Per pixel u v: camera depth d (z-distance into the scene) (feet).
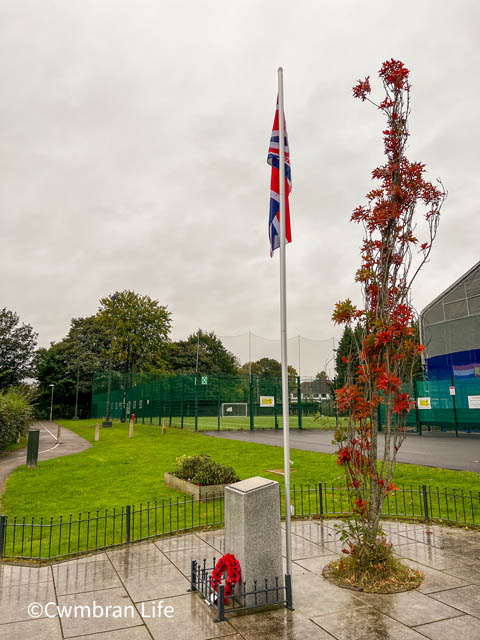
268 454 58.23
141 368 199.11
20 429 92.27
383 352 19.30
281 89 20.34
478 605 16.17
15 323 226.58
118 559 21.95
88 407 230.68
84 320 240.32
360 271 19.52
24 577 19.77
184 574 19.90
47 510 32.86
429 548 22.53
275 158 22.75
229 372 267.59
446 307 105.19
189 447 69.05
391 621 15.08
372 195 20.03
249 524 16.83
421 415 91.15
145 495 36.76
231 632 14.61
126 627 15.10
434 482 38.14
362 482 19.94
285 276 18.97
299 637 14.19
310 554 22.18
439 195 19.57
